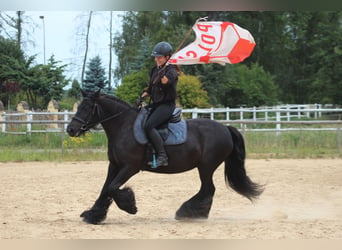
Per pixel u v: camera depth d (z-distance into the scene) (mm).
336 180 14648
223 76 40500
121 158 8742
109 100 8875
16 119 28031
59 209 10336
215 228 8156
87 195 12141
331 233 7695
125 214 9969
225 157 9383
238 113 38281
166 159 8734
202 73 39750
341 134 22203
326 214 9992
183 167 9023
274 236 7473
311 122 20281
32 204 10883
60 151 20797
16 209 10258
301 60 61875
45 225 8445
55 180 14656
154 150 8719
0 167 17766
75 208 10484
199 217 9133
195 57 8852
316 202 11445
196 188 13344
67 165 18344
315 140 21891
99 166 18016
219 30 9203
